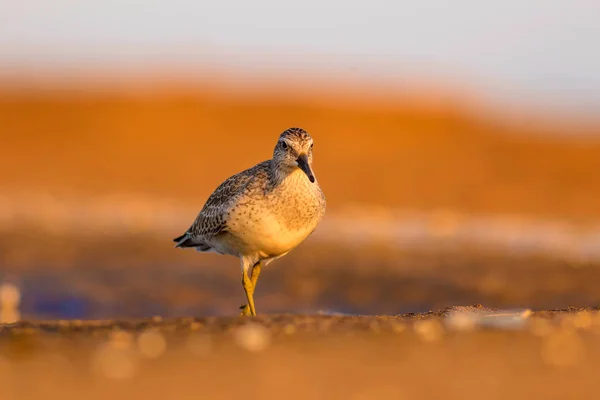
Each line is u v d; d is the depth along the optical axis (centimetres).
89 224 2364
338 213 2659
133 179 3412
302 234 1112
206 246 1205
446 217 2616
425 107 4228
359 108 4219
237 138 4006
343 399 612
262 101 4306
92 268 1848
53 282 1733
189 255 1978
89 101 4250
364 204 2906
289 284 1700
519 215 2722
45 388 639
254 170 1122
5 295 1593
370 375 673
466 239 2144
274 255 1137
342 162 3556
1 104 4172
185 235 1232
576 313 954
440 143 3903
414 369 691
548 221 2572
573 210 2856
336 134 3962
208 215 1141
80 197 3011
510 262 1833
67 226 2322
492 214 2741
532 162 3650
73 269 1838
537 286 1614
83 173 3484
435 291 1609
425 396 620
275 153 1095
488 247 2012
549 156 3741
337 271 1775
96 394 623
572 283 1634
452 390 635
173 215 2617
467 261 1855
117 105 4209
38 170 3509
